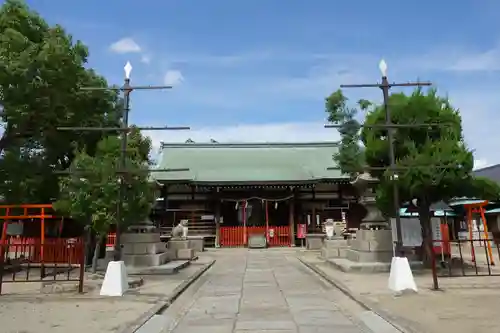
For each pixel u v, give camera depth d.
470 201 25.69
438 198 15.92
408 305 9.69
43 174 18.38
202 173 37.91
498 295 10.78
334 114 30.44
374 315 8.97
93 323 8.30
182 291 12.48
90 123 19.70
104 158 15.53
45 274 16.09
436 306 9.51
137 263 16.97
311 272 17.66
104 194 14.81
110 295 11.36
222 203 37.28
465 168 14.45
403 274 11.67
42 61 14.94
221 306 10.45
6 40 15.06
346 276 14.98
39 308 9.75
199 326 8.38
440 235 17.05
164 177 37.09
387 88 12.70
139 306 9.95
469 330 7.43
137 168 14.81
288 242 35.06
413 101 15.02
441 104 15.32
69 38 18.58
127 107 12.70
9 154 17.39
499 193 15.63
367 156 15.70
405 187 14.70
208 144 44.31
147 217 18.20
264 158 42.16
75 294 11.58
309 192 37.22
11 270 16.92
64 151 19.34
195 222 36.19
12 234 19.72
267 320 8.83
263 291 12.77
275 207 35.84
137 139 19.70
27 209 18.28
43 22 17.58
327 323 8.51
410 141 14.84
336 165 38.28
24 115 15.86
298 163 41.12
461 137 15.34
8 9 16.70
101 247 20.50
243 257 25.70
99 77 19.84
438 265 16.92
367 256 17.02
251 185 35.34
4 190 17.47
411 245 15.99
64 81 15.98
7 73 14.35
